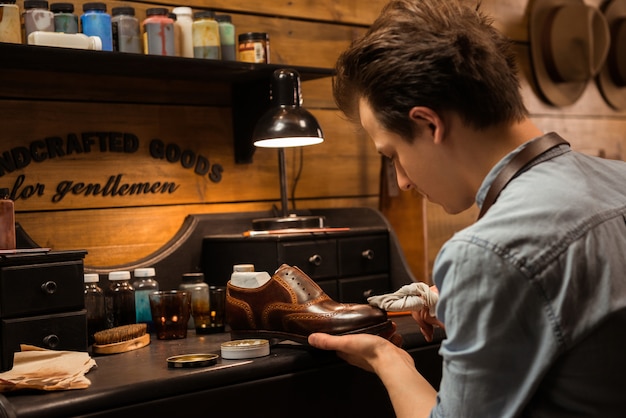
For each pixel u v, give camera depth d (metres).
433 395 1.18
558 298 0.92
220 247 2.00
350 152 2.48
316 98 2.41
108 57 1.74
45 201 1.90
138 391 1.23
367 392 1.52
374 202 2.54
